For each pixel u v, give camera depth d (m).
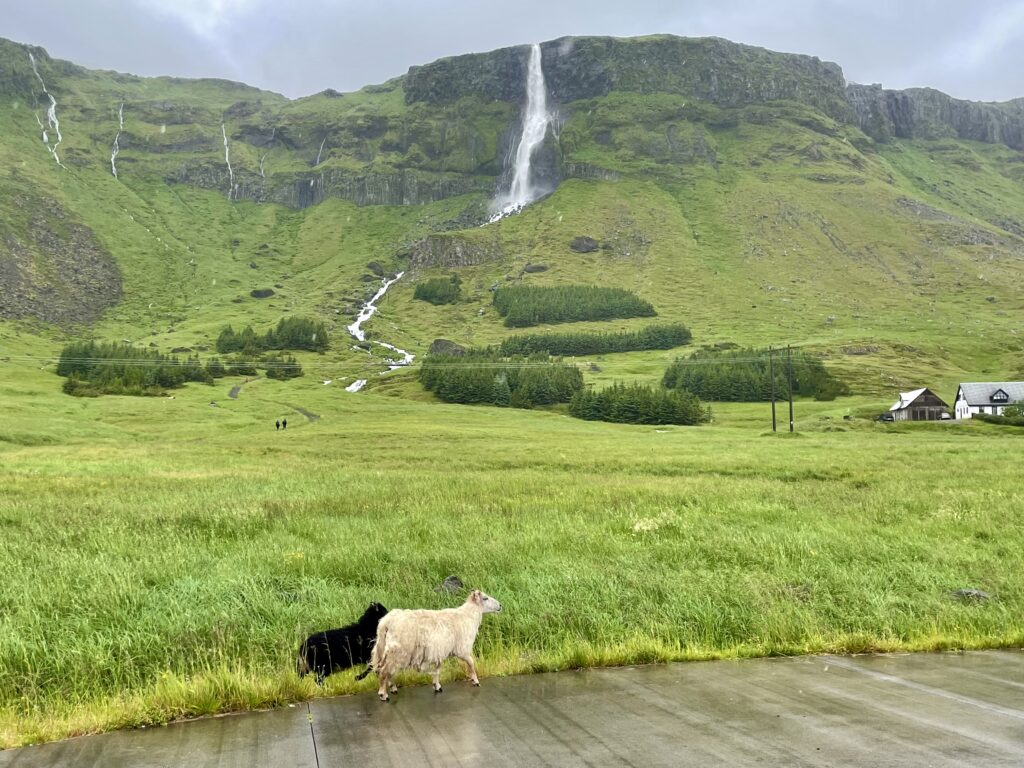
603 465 43.03
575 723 6.75
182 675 7.84
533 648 9.30
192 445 64.69
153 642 8.92
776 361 166.88
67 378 153.00
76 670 8.12
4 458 46.75
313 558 13.79
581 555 14.27
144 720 7.00
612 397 135.62
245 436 78.44
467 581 12.10
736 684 7.97
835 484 30.50
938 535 17.17
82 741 6.58
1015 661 8.93
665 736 6.35
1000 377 184.38
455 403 160.00
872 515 20.33
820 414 130.25
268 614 9.94
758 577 12.38
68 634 9.22
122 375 152.88
